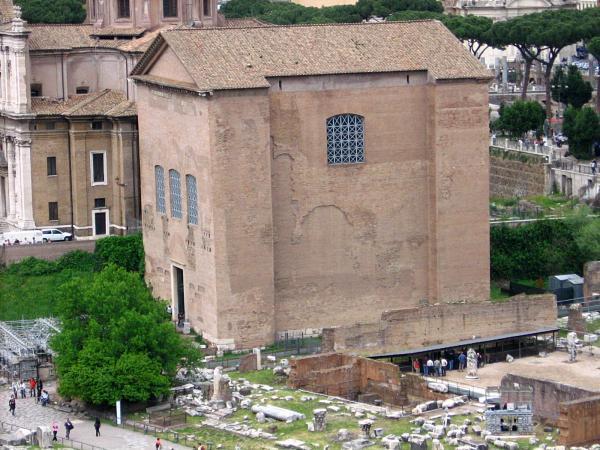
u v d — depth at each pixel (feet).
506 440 516.73
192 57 639.35
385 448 515.91
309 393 577.84
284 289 652.07
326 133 649.61
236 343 637.30
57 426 547.49
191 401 572.10
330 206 654.53
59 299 602.44
